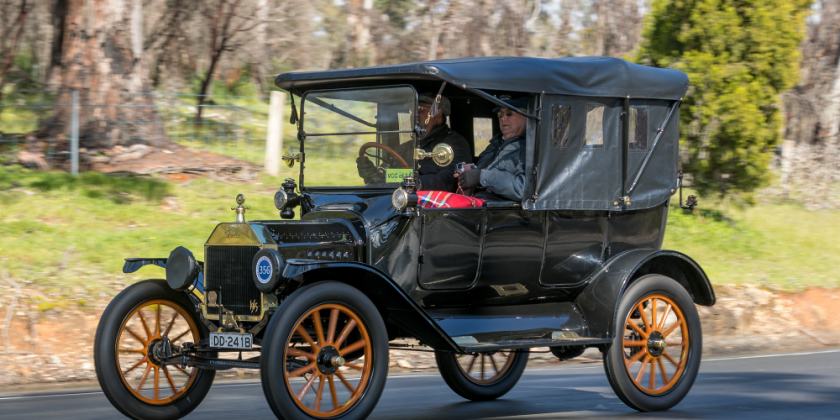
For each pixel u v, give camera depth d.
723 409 6.56
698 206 16.97
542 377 8.33
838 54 24.86
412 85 5.90
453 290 6.14
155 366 5.97
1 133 14.65
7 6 20.52
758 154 15.89
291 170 14.82
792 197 20.23
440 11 23.55
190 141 15.79
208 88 21.05
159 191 12.81
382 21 25.52
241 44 22.06
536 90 6.13
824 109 24.42
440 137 6.46
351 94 6.27
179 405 6.01
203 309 5.80
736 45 15.92
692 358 6.74
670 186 7.06
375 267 5.53
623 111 6.71
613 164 6.65
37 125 14.65
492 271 6.25
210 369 6.12
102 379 5.64
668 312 6.70
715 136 15.77
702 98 15.83
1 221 11.00
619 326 6.38
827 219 18.52
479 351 5.72
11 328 8.49
